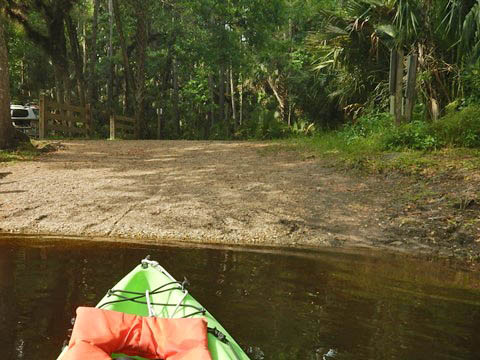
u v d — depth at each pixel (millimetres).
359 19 14492
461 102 12547
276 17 26562
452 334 4000
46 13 25797
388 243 7160
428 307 4637
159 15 28094
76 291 4734
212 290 4895
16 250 6191
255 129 27750
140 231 7293
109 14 32500
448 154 10719
